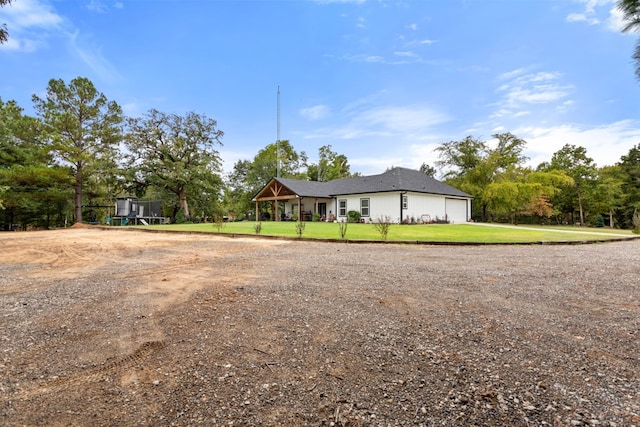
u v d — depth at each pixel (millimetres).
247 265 6137
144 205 25891
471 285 4559
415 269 5746
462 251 8500
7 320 3182
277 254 7672
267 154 40344
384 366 2271
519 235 13180
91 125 24453
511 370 2209
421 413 1763
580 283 4719
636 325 3047
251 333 2842
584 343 2643
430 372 2189
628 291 4277
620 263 6555
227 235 12523
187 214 30031
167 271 5613
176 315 3312
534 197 28344
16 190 20781
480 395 1920
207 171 29484
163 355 2447
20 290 4355
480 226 19750
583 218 36250
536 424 1658
